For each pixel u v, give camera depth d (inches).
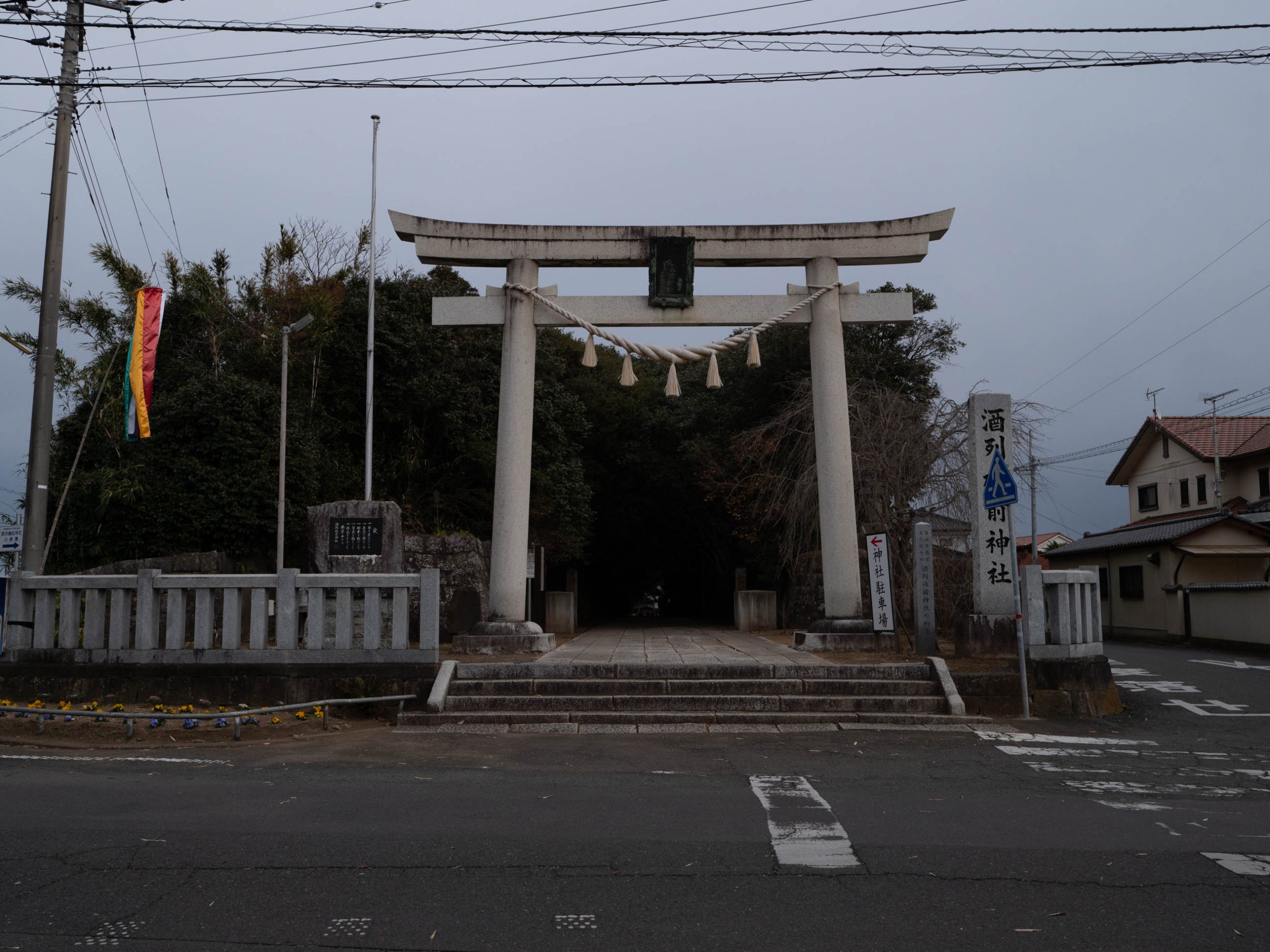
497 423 957.2
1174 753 358.9
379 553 618.5
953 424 727.7
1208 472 1294.3
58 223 527.2
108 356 718.5
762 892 190.2
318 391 846.5
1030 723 421.4
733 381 1055.0
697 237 567.8
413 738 381.1
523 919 175.3
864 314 571.2
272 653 439.8
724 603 1327.5
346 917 176.1
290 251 849.5
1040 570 461.1
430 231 557.0
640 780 300.2
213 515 669.9
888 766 326.0
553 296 566.6
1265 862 210.5
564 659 490.9
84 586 450.0
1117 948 162.9
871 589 554.3
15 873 200.5
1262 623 865.5
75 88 525.3
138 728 392.5
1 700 443.8
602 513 1288.1
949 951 161.5
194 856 212.5
